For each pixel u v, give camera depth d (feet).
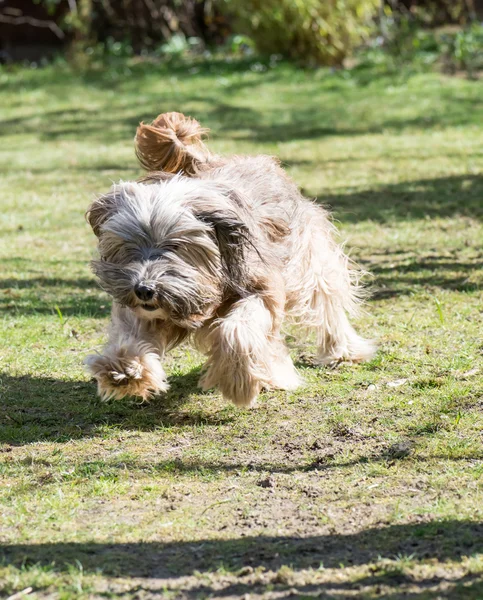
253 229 21.84
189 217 20.45
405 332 27.94
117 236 20.61
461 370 24.62
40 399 23.67
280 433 21.29
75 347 27.55
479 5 99.76
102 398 21.86
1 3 95.40
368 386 23.98
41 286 33.99
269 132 64.69
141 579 14.75
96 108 76.02
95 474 19.26
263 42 88.63
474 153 55.98
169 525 16.76
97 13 97.45
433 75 82.28
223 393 21.40
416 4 97.91
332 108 72.54
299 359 26.55
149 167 25.34
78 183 51.75
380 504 17.35
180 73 87.86
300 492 18.12
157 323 21.86
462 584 14.16
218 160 25.09
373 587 14.25
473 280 32.86
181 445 20.86
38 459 20.04
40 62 97.14
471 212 42.98
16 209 46.14
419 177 50.49
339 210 44.21
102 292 33.27
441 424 21.13
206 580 14.69
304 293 24.52
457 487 17.88
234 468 19.49
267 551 15.64
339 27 85.15
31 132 68.08
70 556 15.52
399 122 66.64
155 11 98.07
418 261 35.76
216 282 21.25
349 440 20.66
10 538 16.28
